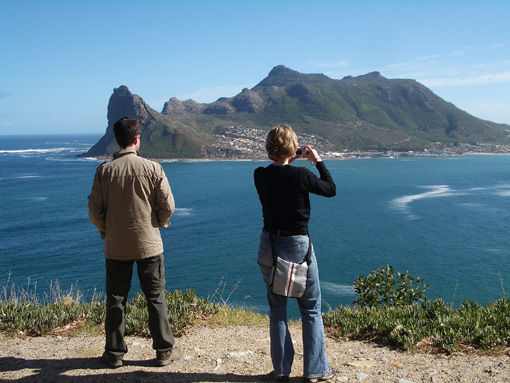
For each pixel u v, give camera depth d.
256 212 62.03
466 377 3.09
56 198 75.88
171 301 5.15
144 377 3.25
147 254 3.30
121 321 3.46
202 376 3.27
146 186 3.27
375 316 4.60
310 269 2.98
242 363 3.55
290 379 3.22
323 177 3.08
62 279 30.84
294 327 4.86
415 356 3.61
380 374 3.25
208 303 5.37
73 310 4.94
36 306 5.26
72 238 45.25
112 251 3.30
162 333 3.45
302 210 2.96
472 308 4.56
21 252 39.47
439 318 4.15
